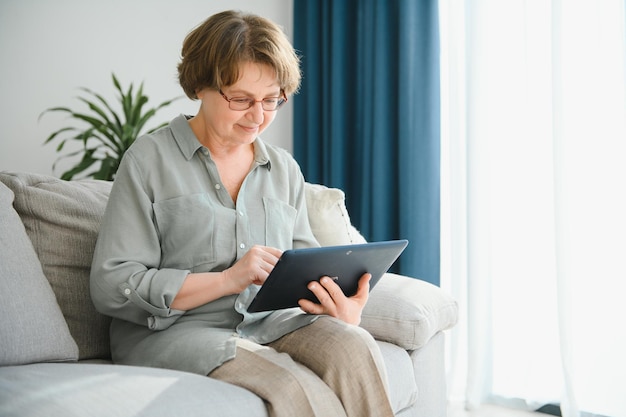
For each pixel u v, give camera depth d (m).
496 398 2.89
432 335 2.04
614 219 2.58
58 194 1.75
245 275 1.49
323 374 1.34
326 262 1.45
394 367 1.78
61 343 1.49
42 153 3.38
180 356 1.41
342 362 1.34
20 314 1.42
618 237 2.57
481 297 2.83
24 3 3.32
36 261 1.57
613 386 2.60
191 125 1.68
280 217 1.72
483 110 2.83
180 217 1.58
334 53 3.25
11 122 3.32
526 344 2.79
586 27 2.61
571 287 2.62
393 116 3.14
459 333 2.93
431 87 2.99
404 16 3.02
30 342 1.42
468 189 2.86
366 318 1.96
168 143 1.64
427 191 3.00
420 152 3.00
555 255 2.64
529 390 2.78
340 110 3.26
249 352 1.36
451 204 2.95
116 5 3.46
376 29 3.11
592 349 2.64
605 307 2.61
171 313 1.50
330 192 2.21
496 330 2.88
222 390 1.23
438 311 2.07
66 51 3.39
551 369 2.75
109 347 1.75
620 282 2.57
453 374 2.94
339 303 1.52
